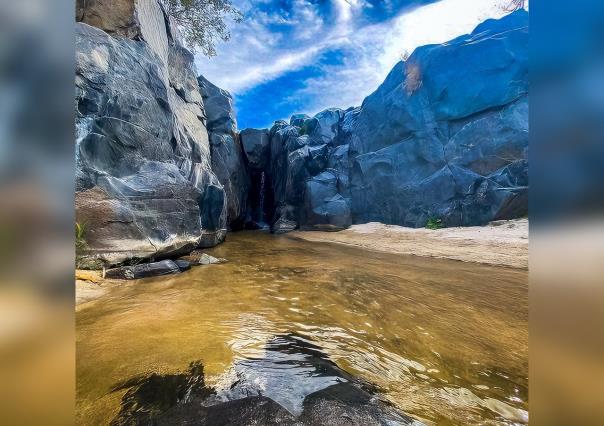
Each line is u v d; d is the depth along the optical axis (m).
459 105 15.55
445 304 4.73
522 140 13.68
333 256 10.02
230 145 20.73
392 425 1.94
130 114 7.98
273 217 24.39
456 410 2.15
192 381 2.35
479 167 14.61
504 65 14.60
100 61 7.31
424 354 3.04
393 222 17.30
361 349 3.12
